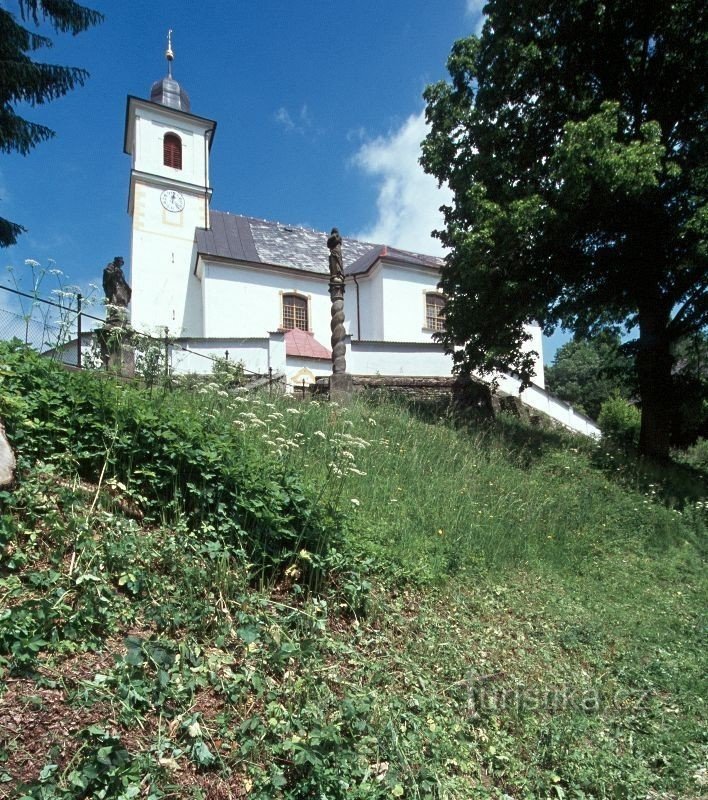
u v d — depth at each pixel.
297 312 26.44
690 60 13.29
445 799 3.11
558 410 21.75
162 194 28.61
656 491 11.93
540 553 7.56
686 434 17.73
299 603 4.39
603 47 14.07
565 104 14.15
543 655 4.96
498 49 13.94
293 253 28.66
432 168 15.33
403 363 17.92
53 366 5.18
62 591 3.35
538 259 13.59
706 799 3.65
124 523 4.09
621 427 28.02
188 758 2.77
